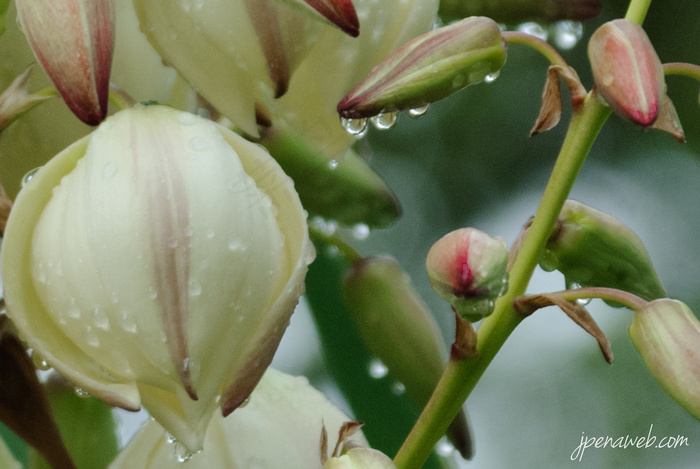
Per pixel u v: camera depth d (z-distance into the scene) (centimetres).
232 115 43
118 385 40
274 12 42
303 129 43
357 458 41
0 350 42
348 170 46
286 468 44
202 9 42
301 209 41
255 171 41
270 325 40
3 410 42
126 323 40
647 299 44
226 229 40
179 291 40
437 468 46
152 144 41
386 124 43
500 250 40
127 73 44
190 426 40
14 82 42
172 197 40
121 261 40
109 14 40
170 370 40
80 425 45
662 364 41
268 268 41
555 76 42
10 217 40
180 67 42
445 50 41
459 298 40
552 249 44
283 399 44
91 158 41
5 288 40
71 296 40
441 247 40
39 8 40
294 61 42
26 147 44
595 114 42
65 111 43
